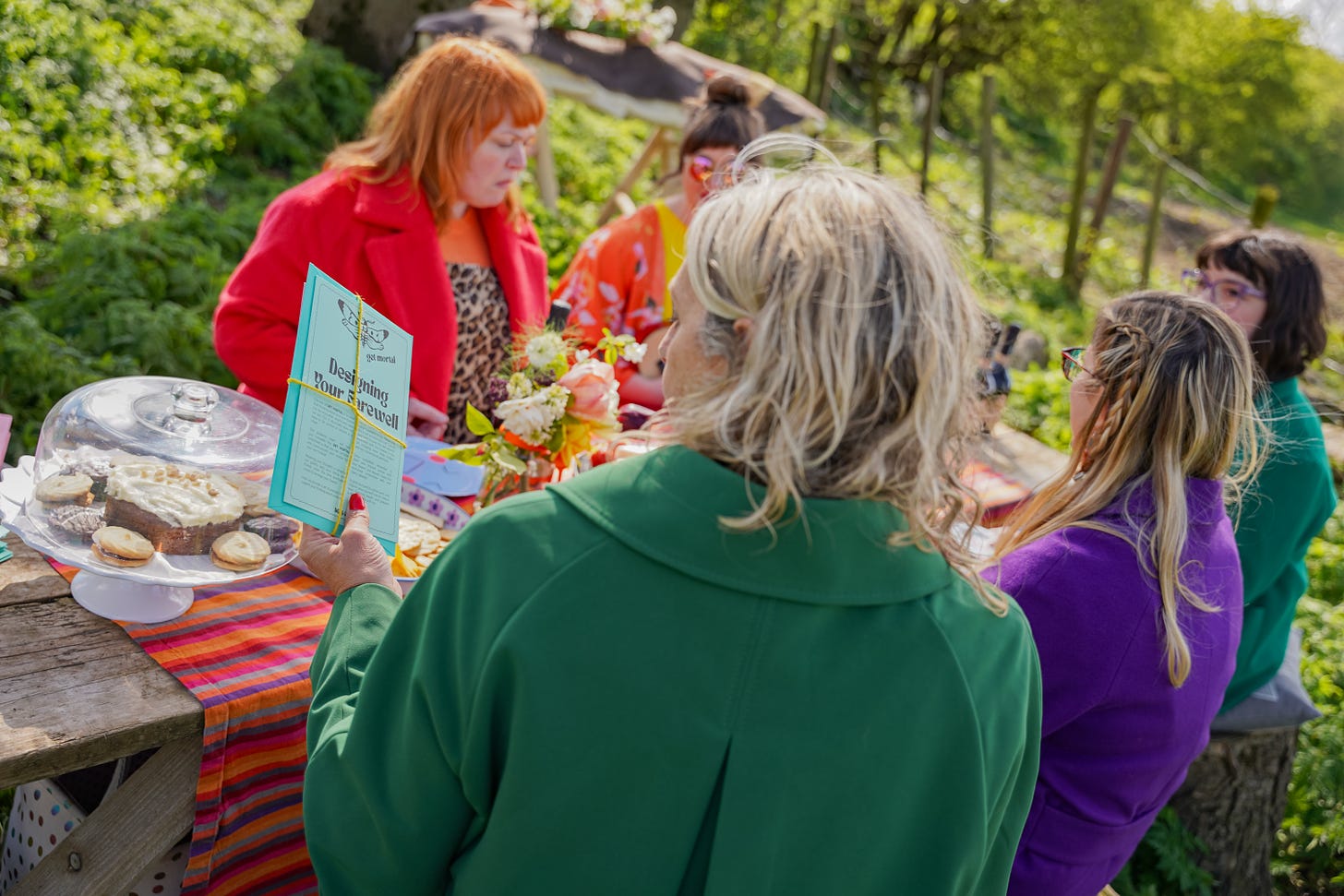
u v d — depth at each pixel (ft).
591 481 3.44
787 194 3.37
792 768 3.30
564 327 8.01
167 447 5.83
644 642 3.23
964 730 3.51
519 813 3.33
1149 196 53.67
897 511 3.43
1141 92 69.26
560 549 3.30
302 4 28.76
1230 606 5.96
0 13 19.30
